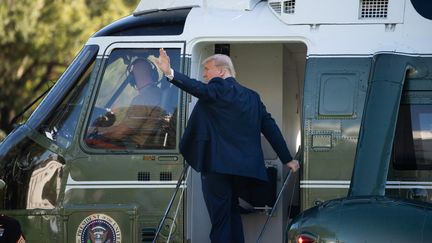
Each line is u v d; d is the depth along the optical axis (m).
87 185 23.09
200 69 23.75
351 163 22.31
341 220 19.88
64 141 23.39
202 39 23.33
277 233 24.03
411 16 22.81
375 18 22.94
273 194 23.91
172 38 23.45
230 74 22.30
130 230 22.70
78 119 23.45
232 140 21.84
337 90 22.61
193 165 21.84
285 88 25.02
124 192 22.98
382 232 19.52
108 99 23.48
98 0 57.16
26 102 56.94
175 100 23.20
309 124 22.59
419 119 22.48
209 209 22.19
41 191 23.30
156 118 23.20
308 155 22.52
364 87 22.53
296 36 23.03
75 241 22.89
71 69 23.84
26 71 57.19
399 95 22.16
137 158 23.03
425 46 22.61
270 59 24.59
